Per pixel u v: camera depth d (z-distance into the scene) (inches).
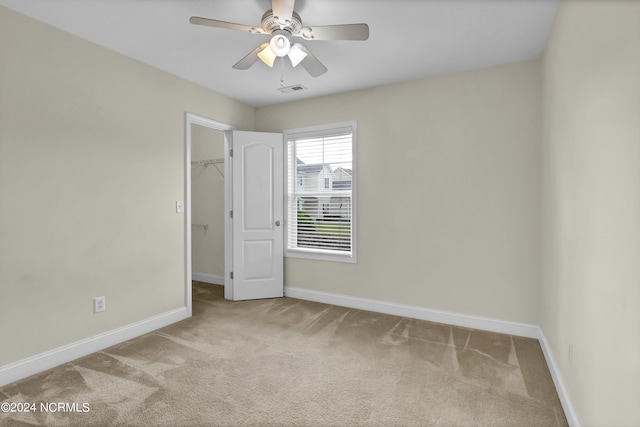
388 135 135.7
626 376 42.5
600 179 52.4
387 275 137.4
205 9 84.9
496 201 117.3
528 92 111.9
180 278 130.1
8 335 83.4
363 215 141.6
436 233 127.5
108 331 105.7
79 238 97.9
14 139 84.0
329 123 148.6
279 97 152.5
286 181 161.8
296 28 80.4
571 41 69.0
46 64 90.1
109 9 84.1
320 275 153.5
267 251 159.0
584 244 60.9
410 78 129.1
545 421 69.3
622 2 43.2
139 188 114.6
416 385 82.9
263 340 110.6
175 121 127.2
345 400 76.5
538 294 111.8
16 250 84.7
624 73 42.9
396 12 85.1
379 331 118.3
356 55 109.6
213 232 190.4
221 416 70.7
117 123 107.6
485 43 101.0
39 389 80.4
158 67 120.0
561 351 78.8
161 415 70.9
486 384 83.3
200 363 94.3
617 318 45.6
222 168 186.2
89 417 70.1
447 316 125.6
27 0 79.9
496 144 116.8
